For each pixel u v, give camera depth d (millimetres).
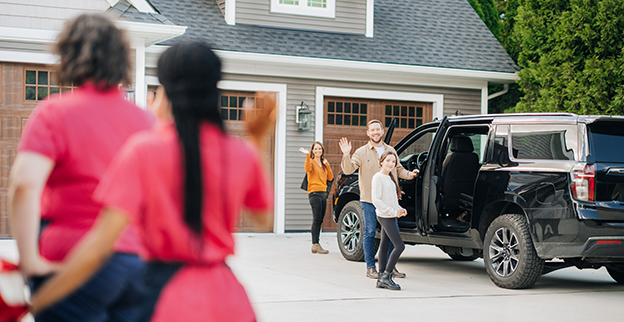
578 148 6480
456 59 14188
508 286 6855
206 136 1932
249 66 12477
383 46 13812
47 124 2211
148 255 1913
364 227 8039
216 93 1977
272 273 7562
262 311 5336
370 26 14078
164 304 1843
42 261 2090
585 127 6492
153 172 1831
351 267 8312
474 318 5281
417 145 9172
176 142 1863
